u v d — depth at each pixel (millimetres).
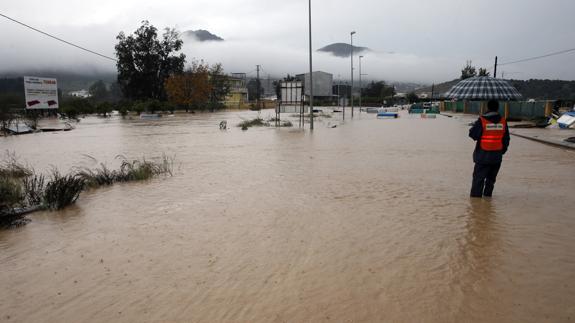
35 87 45312
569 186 8547
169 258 4863
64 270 4613
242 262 4680
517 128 25188
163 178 10000
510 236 5426
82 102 58125
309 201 7473
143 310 3664
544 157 12938
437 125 30266
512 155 13414
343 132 23484
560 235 5453
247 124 28641
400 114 55688
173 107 63281
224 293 3936
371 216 6434
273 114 55781
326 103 111625
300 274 4320
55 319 3568
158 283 4199
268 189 8547
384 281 4113
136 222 6383
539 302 3668
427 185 8781
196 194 8211
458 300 3713
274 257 4809
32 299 3947
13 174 10102
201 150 15523
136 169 10414
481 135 7375
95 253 5105
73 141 20375
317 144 17094
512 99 41250
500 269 4371
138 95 75688
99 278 4367
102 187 9102
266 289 3996
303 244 5223
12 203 7086
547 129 24172
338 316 3469
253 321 3426
